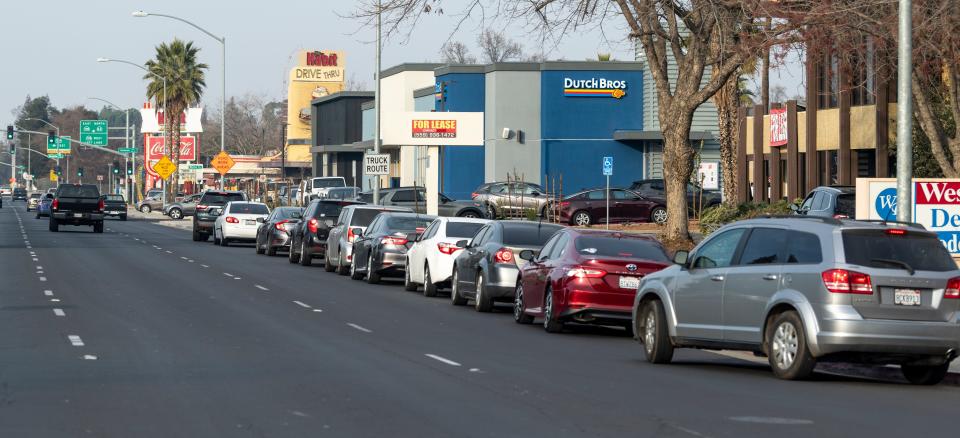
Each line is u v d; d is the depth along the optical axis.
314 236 67.81
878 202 39.34
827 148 82.19
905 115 33.44
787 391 23.83
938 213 36.94
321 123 180.62
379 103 77.56
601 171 117.25
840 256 24.48
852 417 20.39
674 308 28.52
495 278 41.88
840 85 78.25
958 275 24.69
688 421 19.56
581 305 34.81
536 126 117.25
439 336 34.19
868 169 79.25
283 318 38.25
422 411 20.25
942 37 50.59
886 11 49.47
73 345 29.91
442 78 122.19
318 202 68.94
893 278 24.30
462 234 48.91
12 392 22.05
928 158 72.62
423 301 47.03
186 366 26.11
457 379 24.62
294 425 18.70
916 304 24.36
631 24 56.41
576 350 31.70
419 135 85.50
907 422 19.95
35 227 121.94
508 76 117.12
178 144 179.12
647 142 116.94
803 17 48.16
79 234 105.06
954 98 54.28
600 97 117.00
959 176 55.12
